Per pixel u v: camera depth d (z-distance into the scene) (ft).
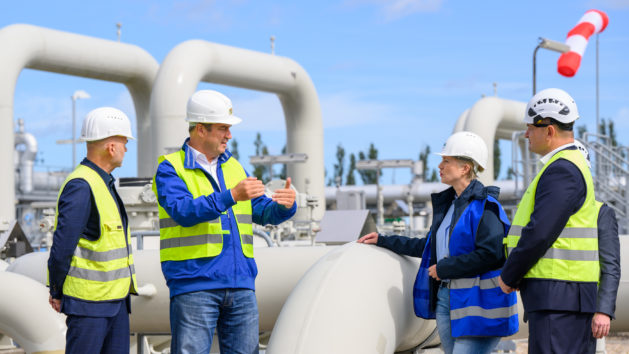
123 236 14.62
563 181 12.64
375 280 15.15
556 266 12.80
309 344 13.76
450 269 14.21
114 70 70.13
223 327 14.46
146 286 19.44
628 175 53.67
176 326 13.98
